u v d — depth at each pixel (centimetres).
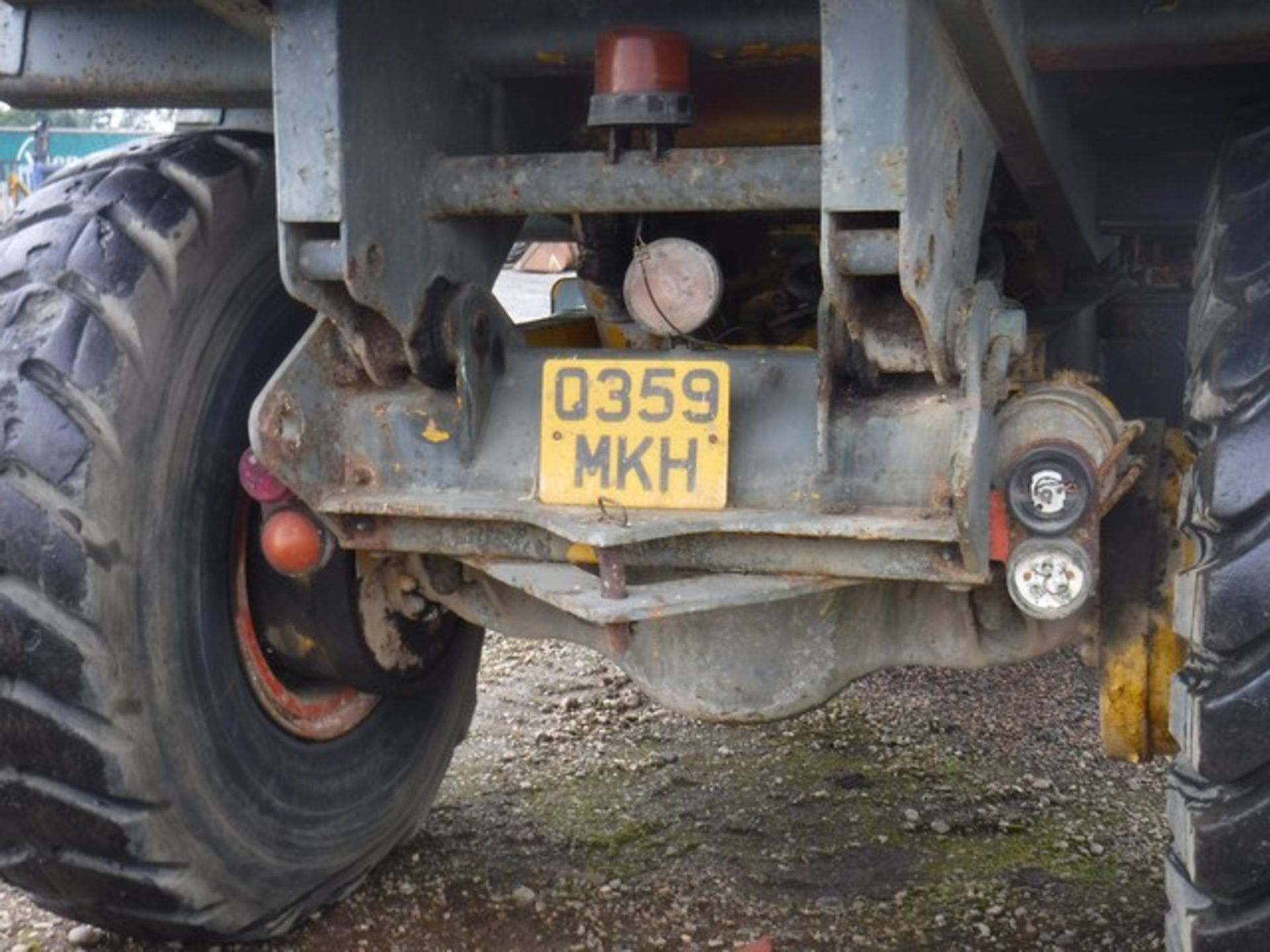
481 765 387
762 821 352
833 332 220
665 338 262
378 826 297
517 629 273
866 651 254
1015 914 302
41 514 228
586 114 289
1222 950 189
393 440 242
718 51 240
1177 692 197
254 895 269
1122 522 242
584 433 233
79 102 278
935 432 220
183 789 248
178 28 256
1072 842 340
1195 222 326
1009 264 341
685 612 221
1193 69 250
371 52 221
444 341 238
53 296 235
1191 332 224
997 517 217
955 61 209
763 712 256
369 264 223
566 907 305
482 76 255
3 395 231
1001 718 427
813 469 226
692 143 285
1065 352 397
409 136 233
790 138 280
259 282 260
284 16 213
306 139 215
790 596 225
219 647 255
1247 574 184
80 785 238
